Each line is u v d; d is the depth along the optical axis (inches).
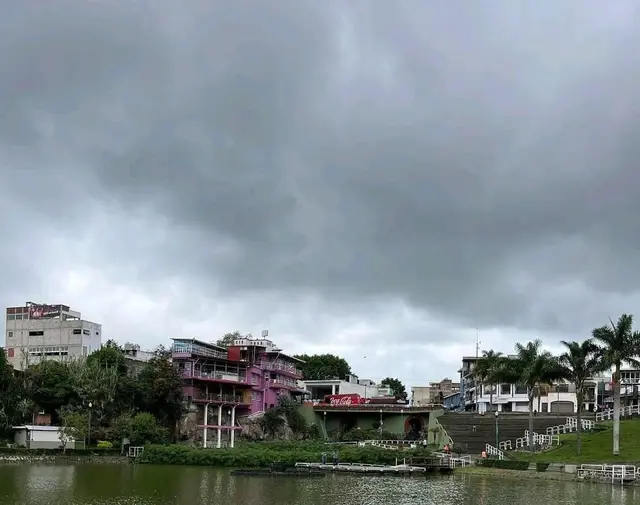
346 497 2089.1
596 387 5344.5
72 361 3983.8
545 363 3238.2
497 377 3590.1
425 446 3951.8
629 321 3016.7
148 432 3535.9
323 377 6633.9
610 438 3353.8
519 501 2004.2
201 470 3026.6
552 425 3978.8
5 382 3486.7
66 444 3368.6
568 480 2704.2
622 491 2314.2
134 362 4448.8
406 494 2178.9
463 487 2420.0
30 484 2242.9
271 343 5152.6
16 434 3420.3
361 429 4601.4
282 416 4525.1
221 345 4852.4
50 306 5059.1
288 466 3019.2
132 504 1856.5
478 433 3986.2
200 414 4151.1
